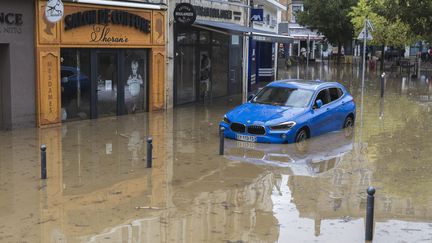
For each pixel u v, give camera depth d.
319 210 7.87
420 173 10.14
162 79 18.77
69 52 15.17
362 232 6.96
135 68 17.72
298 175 9.90
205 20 21.56
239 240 6.64
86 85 15.87
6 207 7.79
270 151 11.89
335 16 51.31
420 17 28.89
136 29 17.33
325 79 34.03
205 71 22.03
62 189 8.74
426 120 16.75
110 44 16.31
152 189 8.83
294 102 13.61
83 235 6.75
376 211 7.85
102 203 8.05
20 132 13.68
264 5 33.03
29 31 13.88
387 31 40.34
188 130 14.66
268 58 33.00
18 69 13.72
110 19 16.20
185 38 20.28
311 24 53.34
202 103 21.41
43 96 14.31
